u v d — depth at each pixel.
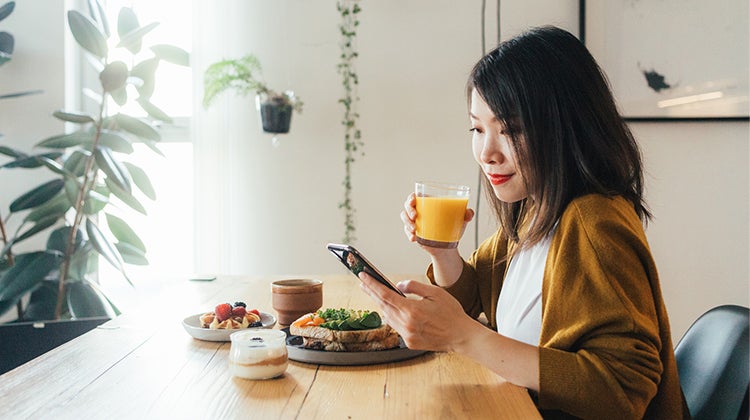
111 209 3.00
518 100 1.04
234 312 1.34
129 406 0.91
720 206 2.65
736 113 2.59
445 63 2.78
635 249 1.00
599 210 1.01
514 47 1.08
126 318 1.48
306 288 1.42
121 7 2.91
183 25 2.97
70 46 2.90
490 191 1.34
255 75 2.83
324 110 2.82
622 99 2.63
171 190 3.00
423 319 0.98
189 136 2.97
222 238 2.84
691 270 2.66
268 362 1.03
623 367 0.92
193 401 0.93
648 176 2.65
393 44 2.80
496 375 1.07
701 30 2.60
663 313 1.03
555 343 0.98
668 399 1.03
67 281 2.65
